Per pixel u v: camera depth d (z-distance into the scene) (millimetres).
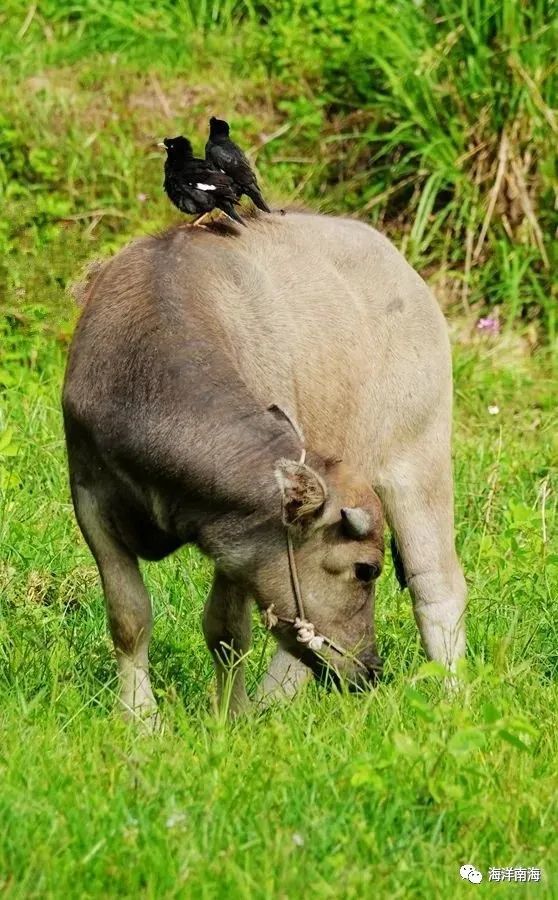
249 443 15773
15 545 22375
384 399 19469
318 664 16516
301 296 18422
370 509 15891
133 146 35656
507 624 21297
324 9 38906
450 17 36219
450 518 20188
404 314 19766
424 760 14547
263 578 16000
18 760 14703
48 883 12234
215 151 18953
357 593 16219
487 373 32781
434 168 35844
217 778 14445
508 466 28234
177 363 16125
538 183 35344
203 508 15969
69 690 17219
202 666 19594
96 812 13547
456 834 14000
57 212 33219
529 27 36344
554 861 13492
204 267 17375
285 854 12820
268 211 19188
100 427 16453
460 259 35406
